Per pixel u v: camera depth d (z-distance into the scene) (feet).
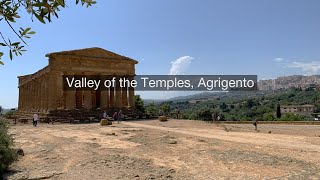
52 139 97.45
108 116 189.98
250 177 54.24
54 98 188.03
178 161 67.21
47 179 51.80
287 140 99.50
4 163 55.67
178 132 120.06
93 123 163.43
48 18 13.99
